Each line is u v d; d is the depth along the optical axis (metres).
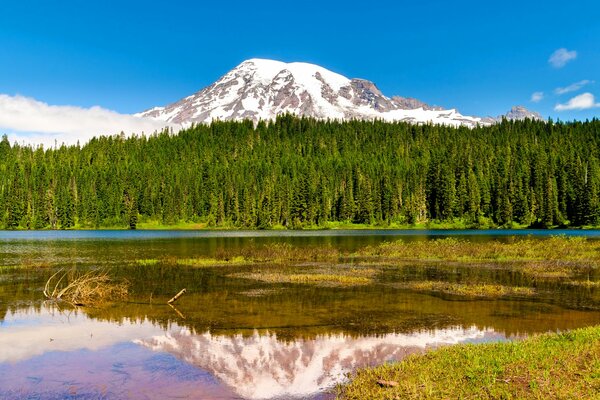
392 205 138.75
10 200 133.00
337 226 136.75
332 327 18.08
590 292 25.95
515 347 13.68
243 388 11.74
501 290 26.17
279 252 45.44
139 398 11.08
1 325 18.55
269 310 21.27
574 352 12.95
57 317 19.98
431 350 14.06
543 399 9.91
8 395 11.23
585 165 134.88
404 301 23.33
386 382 11.14
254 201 138.38
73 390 11.59
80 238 86.12
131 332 17.38
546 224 120.44
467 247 48.31
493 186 135.38
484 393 10.34
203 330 17.67
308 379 12.38
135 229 135.75
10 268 36.94
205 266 38.75
